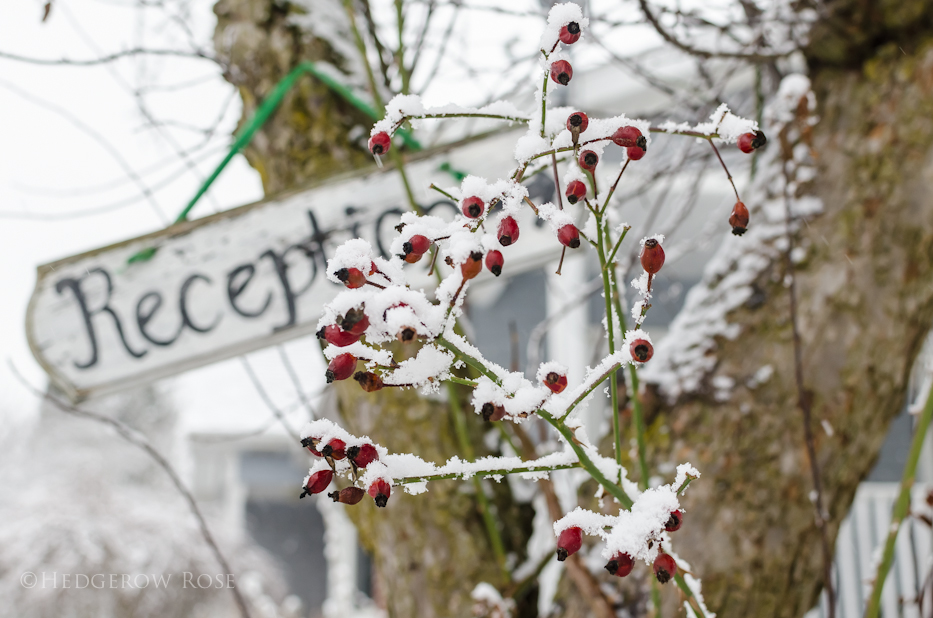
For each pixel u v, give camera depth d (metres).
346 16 1.81
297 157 1.70
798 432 1.33
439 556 1.44
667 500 0.56
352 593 7.88
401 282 0.55
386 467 0.58
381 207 1.45
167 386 9.61
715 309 1.47
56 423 9.06
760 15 1.74
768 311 1.42
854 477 1.35
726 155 2.49
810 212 1.47
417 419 1.51
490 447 1.54
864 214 1.44
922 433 0.98
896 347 1.39
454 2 1.76
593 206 0.65
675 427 1.37
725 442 1.33
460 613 1.40
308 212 1.46
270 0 1.76
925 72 1.49
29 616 4.85
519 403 0.57
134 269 1.45
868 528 3.84
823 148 1.52
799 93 1.44
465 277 0.53
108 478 5.88
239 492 9.67
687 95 2.02
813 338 1.38
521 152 0.61
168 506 6.08
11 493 5.89
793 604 1.28
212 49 1.91
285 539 11.07
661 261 0.57
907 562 3.57
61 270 1.44
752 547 1.27
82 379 1.40
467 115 0.67
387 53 1.87
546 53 0.60
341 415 1.67
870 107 1.52
